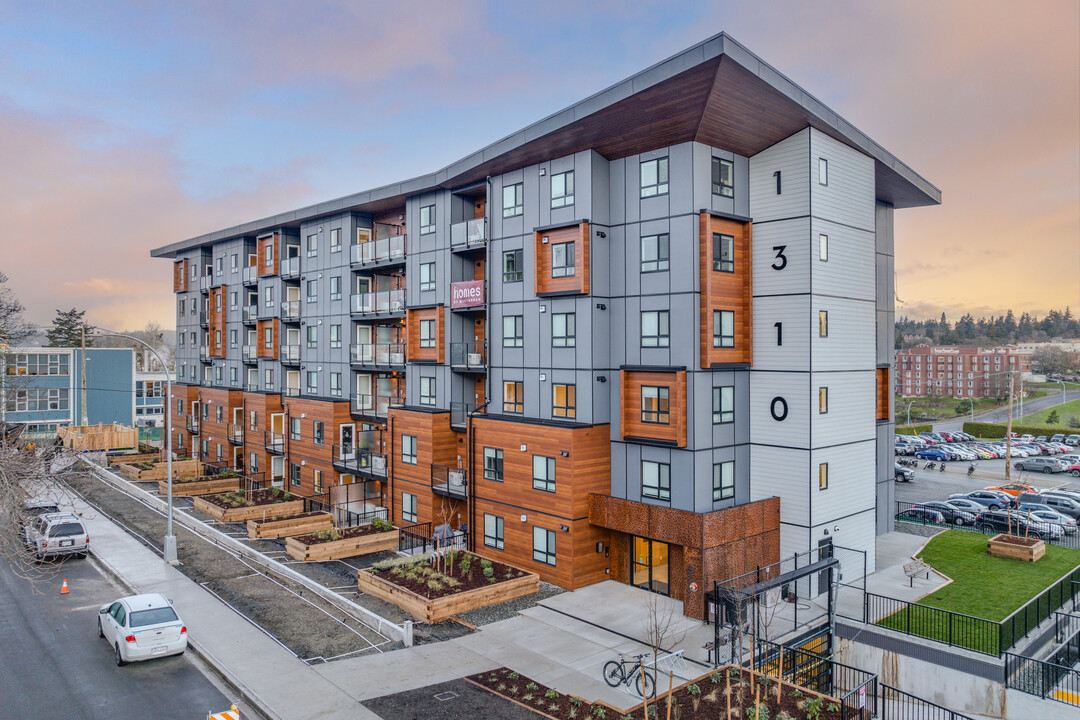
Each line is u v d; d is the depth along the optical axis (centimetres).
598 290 2494
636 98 2125
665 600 2289
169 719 1498
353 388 3847
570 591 2392
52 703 1565
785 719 1398
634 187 2447
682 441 2252
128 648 1733
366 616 2080
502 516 2694
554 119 2375
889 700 1842
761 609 2052
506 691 1614
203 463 4712
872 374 2642
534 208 2691
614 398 2506
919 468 5416
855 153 2562
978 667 1784
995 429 7875
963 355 13912
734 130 2278
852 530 2516
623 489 2469
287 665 1748
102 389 6619
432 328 3247
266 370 4697
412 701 1553
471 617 2125
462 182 3038
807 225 2331
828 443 2402
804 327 2338
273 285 4584
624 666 1738
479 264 3184
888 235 3222
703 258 2278
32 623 2067
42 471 2288
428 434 3123
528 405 2730
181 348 5994
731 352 2411
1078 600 2300
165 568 2605
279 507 3512
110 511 3606
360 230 3912
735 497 2416
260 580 2481
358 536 2891
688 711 1454
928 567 2448
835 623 2056
